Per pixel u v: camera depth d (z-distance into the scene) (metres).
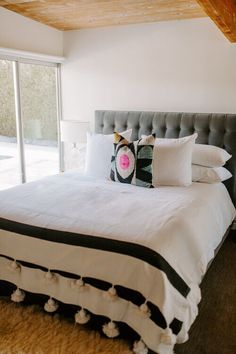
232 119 3.33
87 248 1.89
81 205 2.38
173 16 3.49
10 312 2.13
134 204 2.41
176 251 1.87
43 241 2.02
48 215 2.17
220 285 2.52
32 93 4.08
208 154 3.21
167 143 3.14
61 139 4.20
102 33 4.06
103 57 4.12
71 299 2.00
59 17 3.67
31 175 4.23
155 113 3.75
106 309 1.89
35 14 3.59
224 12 2.46
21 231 2.10
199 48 3.56
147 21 3.72
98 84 4.22
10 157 3.96
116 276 1.81
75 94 4.41
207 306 2.26
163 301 1.65
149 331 1.71
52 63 4.30
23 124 3.99
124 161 3.09
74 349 1.83
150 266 1.72
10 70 3.77
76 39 4.24
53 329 1.98
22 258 2.11
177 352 1.82
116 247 1.82
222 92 3.53
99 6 3.23
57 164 4.70
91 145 3.51
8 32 3.53
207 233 2.30
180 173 3.03
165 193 2.76
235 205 3.43
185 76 3.69
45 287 2.08
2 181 3.98
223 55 3.46
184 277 1.84
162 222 2.04
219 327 2.04
